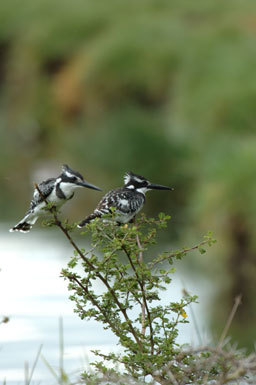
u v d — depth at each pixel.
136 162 22.44
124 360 7.78
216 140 19.91
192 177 20.80
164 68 24.62
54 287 14.04
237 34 24.08
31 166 26.23
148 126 22.67
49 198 9.78
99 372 7.77
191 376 7.54
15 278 14.50
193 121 22.11
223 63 22.83
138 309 12.66
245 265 16.23
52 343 11.17
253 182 17.05
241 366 6.98
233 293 14.30
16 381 9.70
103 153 23.08
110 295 7.93
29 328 11.91
